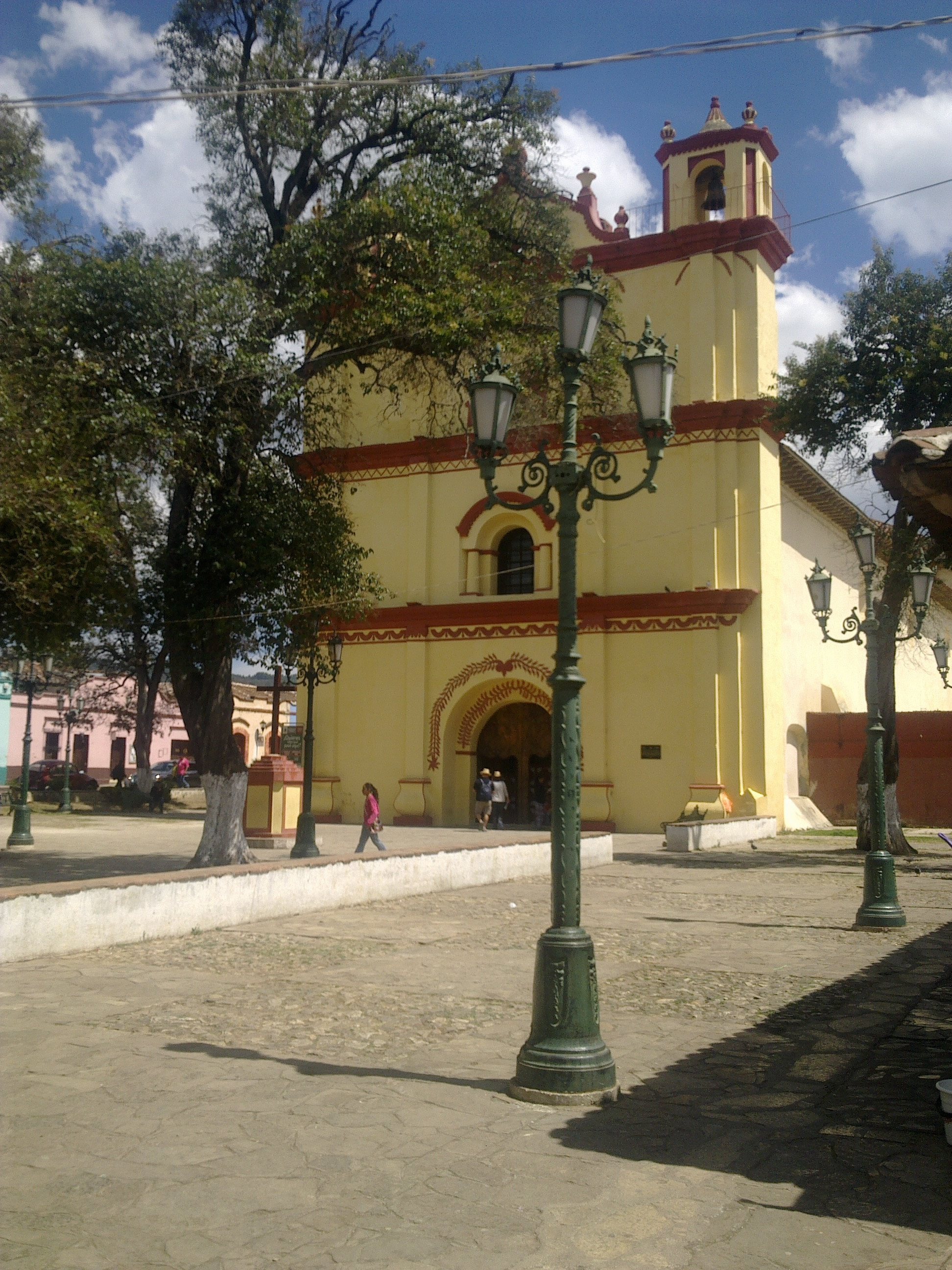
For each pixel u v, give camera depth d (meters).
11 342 13.41
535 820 29.11
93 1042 7.14
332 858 14.06
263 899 12.68
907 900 15.44
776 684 27.33
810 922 13.19
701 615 26.59
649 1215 4.57
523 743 29.78
